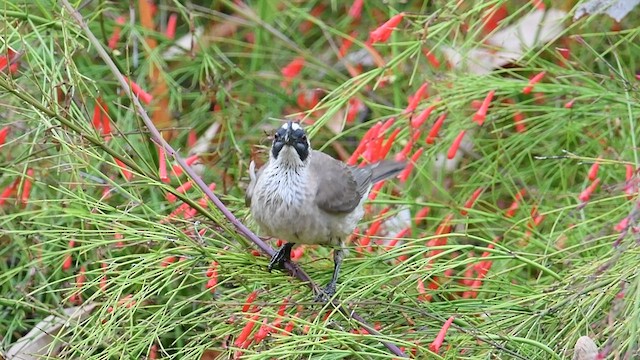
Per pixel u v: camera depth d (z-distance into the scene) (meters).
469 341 9.88
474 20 13.22
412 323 10.03
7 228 12.10
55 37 11.98
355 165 11.58
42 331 10.87
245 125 13.98
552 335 10.23
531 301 10.62
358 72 14.83
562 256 11.77
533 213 12.27
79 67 13.44
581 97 12.10
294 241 10.55
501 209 13.17
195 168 13.45
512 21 13.77
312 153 10.76
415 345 9.05
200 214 10.80
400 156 11.61
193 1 15.66
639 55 13.96
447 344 9.91
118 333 11.39
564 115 12.50
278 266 10.40
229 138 13.63
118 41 14.42
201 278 10.32
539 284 11.18
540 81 13.16
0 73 10.16
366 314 10.20
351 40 13.64
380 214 12.21
